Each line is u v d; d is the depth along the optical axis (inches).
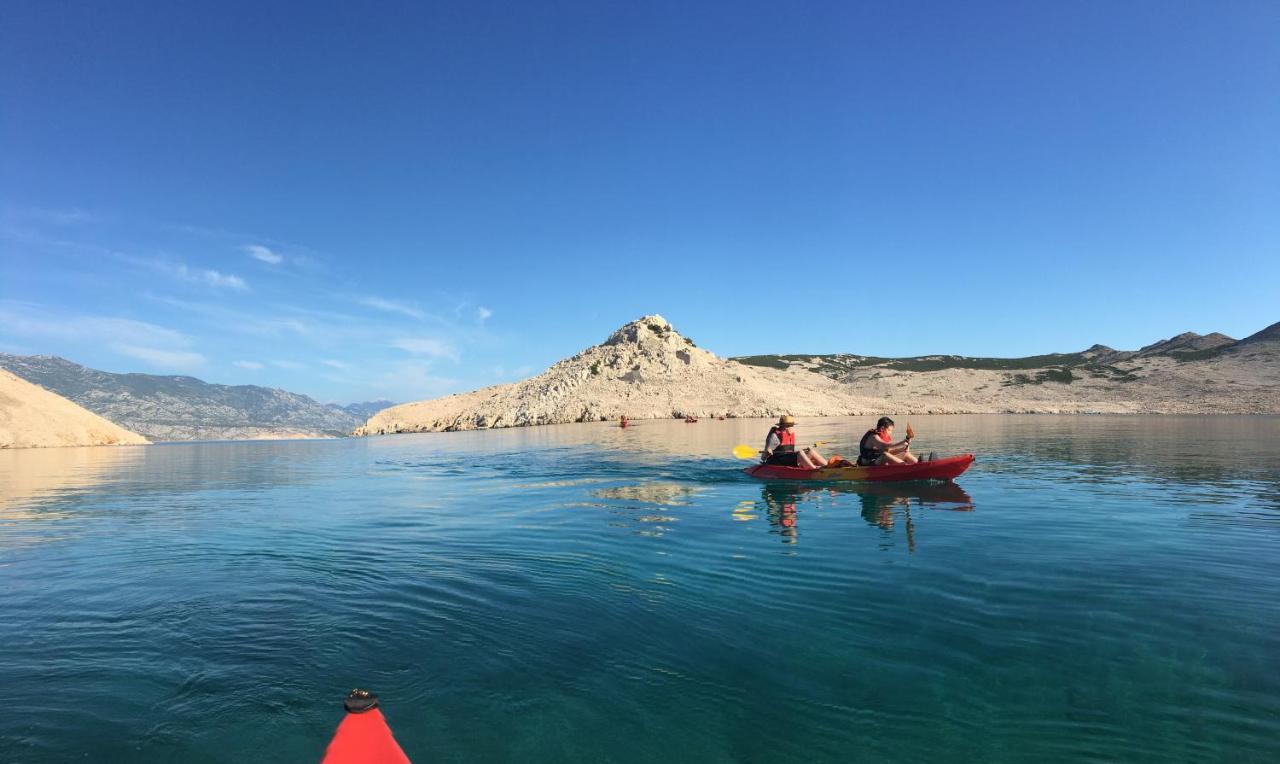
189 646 182.7
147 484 626.2
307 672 164.6
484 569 258.2
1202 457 700.7
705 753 124.6
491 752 126.7
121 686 158.9
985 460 685.9
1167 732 127.3
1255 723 129.8
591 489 511.5
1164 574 236.2
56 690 156.9
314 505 462.6
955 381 3725.4
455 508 431.2
